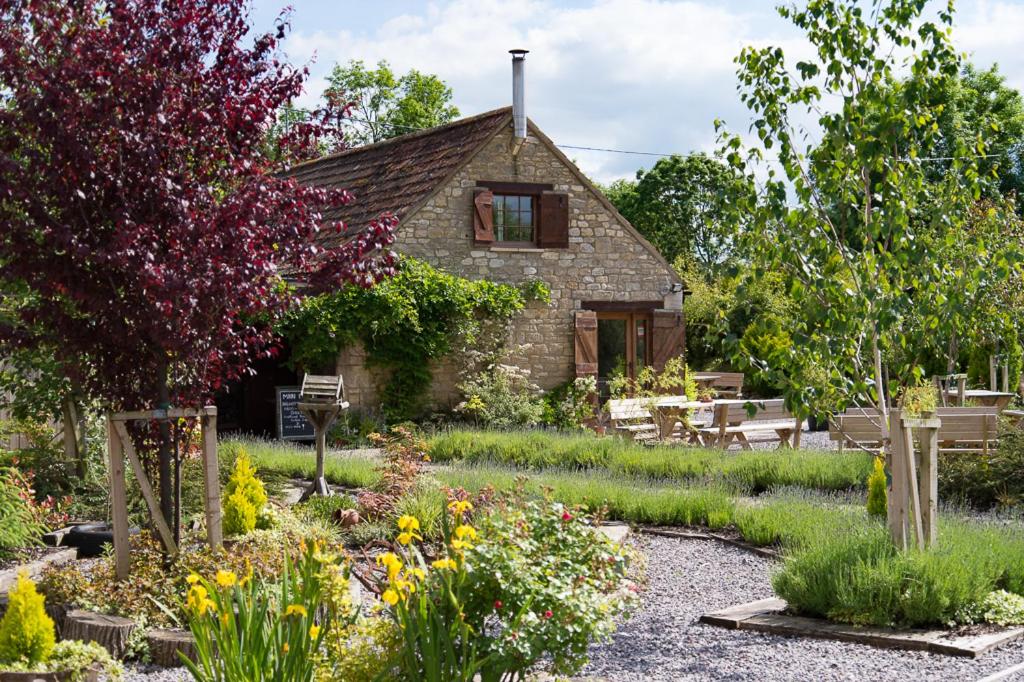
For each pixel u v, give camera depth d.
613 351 21.73
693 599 8.01
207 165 6.87
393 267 7.21
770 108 7.70
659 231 40.59
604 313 21.62
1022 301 15.52
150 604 6.46
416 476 10.94
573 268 21.03
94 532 8.98
